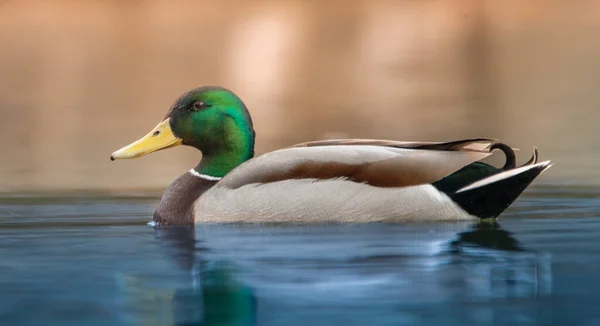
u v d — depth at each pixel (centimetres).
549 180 1639
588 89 3167
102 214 1362
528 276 903
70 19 4569
